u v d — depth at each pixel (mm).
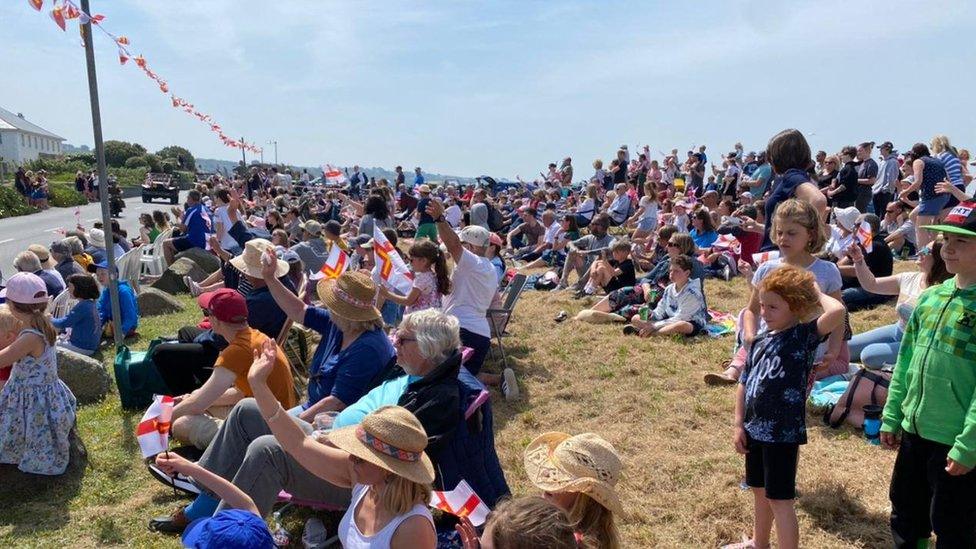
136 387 6797
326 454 3475
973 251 3207
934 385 3295
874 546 4195
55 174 54875
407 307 6676
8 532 4680
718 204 15609
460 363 3955
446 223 6340
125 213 36094
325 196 26656
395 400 4172
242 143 17344
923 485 3449
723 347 8281
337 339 5289
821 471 5055
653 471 5273
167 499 5090
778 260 4461
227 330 5230
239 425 4355
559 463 2867
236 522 2461
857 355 6801
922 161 10758
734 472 5180
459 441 3932
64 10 6777
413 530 2953
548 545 2176
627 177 23141
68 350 7219
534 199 20531
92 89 7578
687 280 8922
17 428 5195
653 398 6762
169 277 12875
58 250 10555
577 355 8320
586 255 12398
